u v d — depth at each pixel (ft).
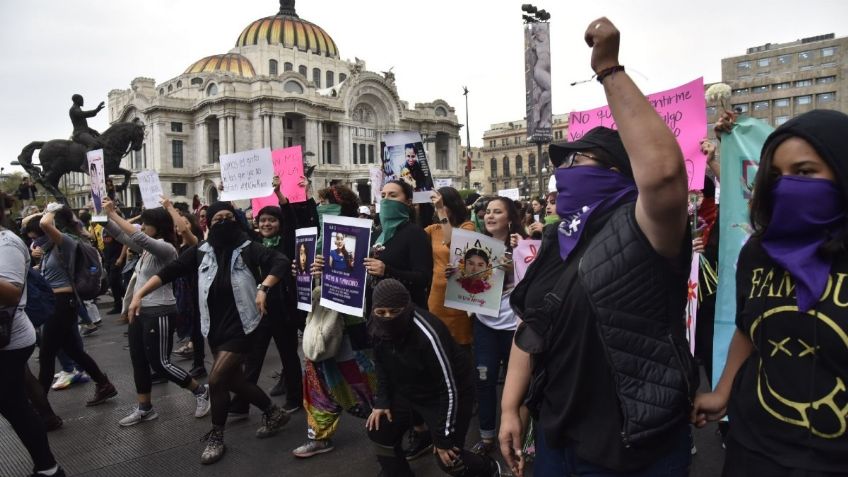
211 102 224.53
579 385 6.20
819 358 5.19
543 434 6.70
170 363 17.38
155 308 17.08
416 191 18.12
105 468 14.42
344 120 245.65
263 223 18.70
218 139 244.63
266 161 20.20
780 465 5.42
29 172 47.39
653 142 5.21
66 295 18.26
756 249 6.02
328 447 15.11
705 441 15.26
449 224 16.71
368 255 13.51
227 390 14.92
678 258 5.79
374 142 264.11
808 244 5.49
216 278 15.06
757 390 5.77
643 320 5.79
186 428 17.03
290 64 281.33
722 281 11.51
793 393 5.36
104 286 40.04
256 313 15.03
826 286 5.20
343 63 302.45
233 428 16.93
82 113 48.37
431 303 16.14
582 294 6.17
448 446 10.61
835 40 247.29
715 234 14.40
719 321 11.45
